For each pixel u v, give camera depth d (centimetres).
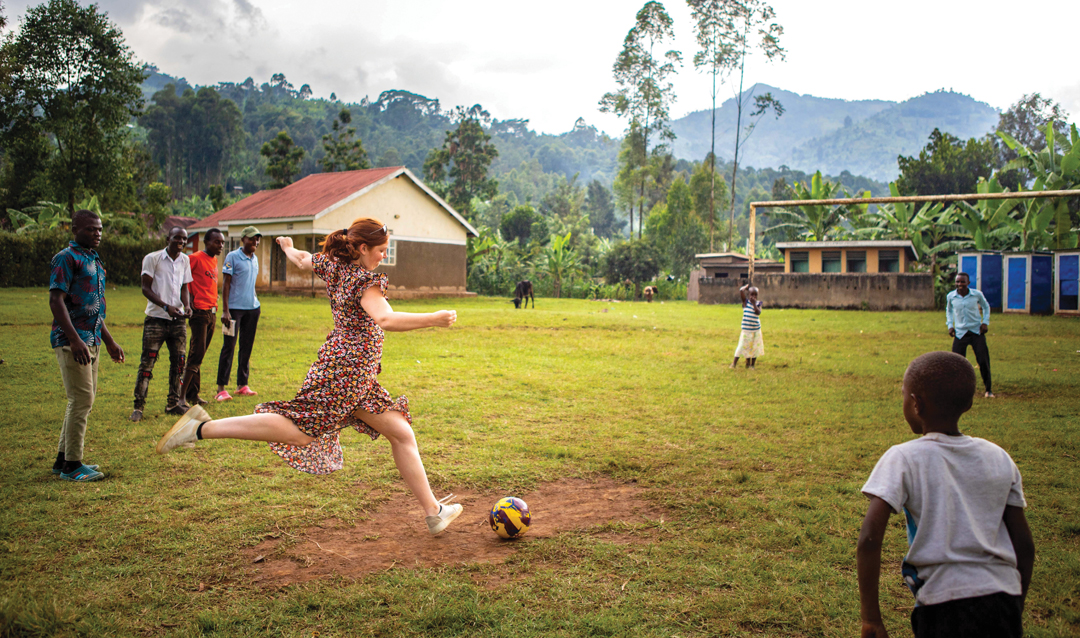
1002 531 195
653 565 348
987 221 2916
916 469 198
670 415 707
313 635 279
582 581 330
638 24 5647
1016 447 588
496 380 883
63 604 298
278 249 2756
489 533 394
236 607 301
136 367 907
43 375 820
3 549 355
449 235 3102
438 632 282
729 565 347
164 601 307
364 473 490
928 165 4456
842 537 387
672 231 5434
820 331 1656
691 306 2878
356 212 2688
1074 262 2244
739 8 5338
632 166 5950
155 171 5206
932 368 205
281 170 4262
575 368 1009
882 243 2903
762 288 2891
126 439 562
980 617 183
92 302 468
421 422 648
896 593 319
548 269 4425
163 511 410
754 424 671
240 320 753
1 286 2456
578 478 499
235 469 492
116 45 3694
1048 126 2698
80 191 3797
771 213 3909
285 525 395
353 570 342
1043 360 1163
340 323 360
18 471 476
